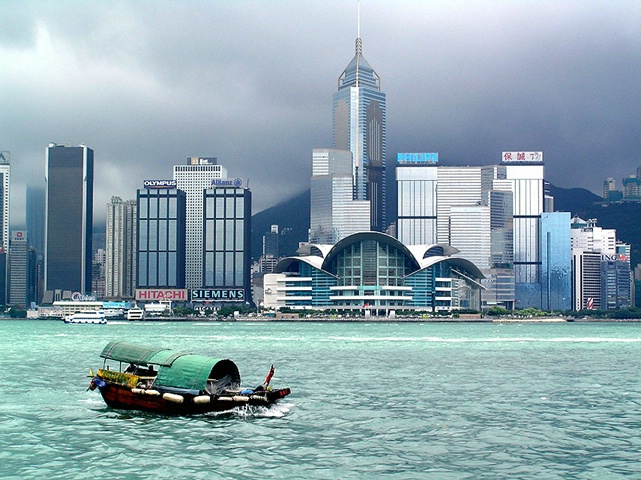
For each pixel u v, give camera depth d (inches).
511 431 2389.3
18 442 2217.0
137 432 2340.1
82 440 2235.5
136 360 2755.9
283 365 4493.1
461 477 1873.8
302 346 6451.8
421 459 2037.4
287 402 2928.2
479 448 2160.4
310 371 4124.0
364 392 3240.7
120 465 1966.0
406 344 6766.7
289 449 2135.8
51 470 1924.2
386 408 2807.6
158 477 1865.2
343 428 2420.0
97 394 3127.5
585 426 2471.7
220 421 2512.3
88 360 4785.9
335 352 5644.7
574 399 3056.1
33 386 3395.7
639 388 3410.4
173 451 2106.3
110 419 2544.3
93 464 1975.9
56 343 6953.7
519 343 6998.0
